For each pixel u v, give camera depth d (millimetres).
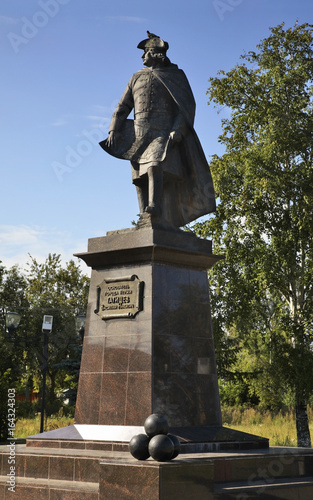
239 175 26266
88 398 11211
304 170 24516
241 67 27375
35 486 9336
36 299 54500
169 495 8195
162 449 8414
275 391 26219
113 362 11094
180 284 11414
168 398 10664
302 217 24562
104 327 11391
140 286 11125
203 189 12352
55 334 48969
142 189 12555
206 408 11102
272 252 25312
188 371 11055
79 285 55594
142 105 12336
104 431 10617
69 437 10703
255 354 26984
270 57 27219
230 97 27281
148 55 12664
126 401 10727
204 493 8547
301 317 25125
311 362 23781
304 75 26203
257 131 26312
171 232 11500
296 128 25500
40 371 47750
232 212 26219
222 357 26031
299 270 24656
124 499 8383
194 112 12414
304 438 24250
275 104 26188
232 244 25984
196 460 8562
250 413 33906
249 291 25656
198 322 11461
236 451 10523
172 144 12117
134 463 8391
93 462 9414
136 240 11375
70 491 9000
